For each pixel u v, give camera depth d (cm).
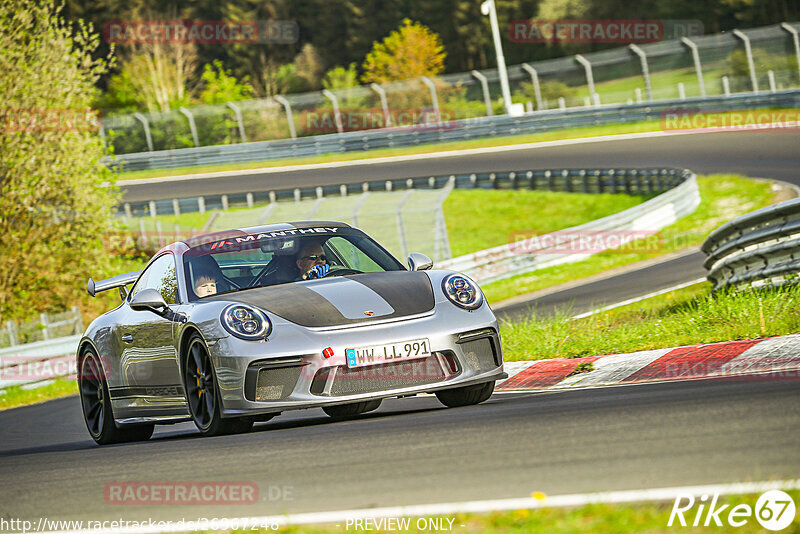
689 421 1511
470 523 1048
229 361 1945
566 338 2978
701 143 11138
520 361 2847
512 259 6719
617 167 10594
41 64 7531
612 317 3631
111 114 18688
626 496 1090
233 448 1797
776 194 7788
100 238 7881
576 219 9869
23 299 7612
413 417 2005
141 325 2325
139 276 2533
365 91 16312
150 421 2381
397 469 1398
